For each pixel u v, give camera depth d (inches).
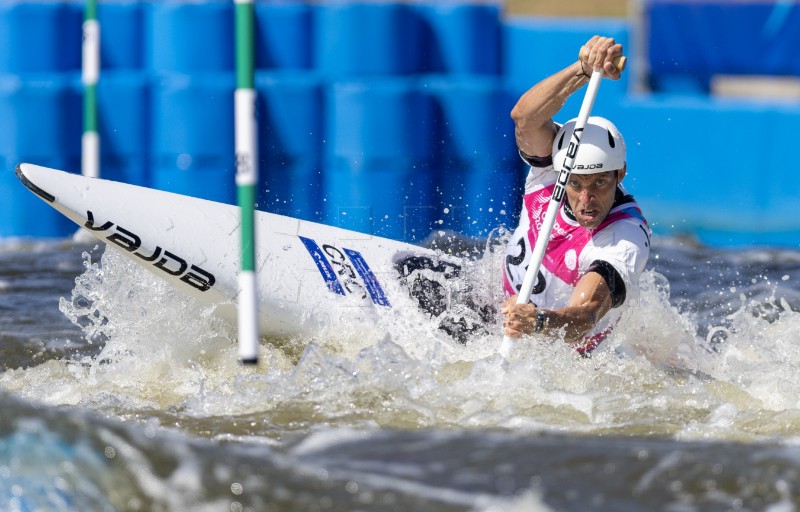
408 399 550.6
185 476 366.0
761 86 2186.3
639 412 536.1
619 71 649.0
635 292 667.4
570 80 661.3
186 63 1462.8
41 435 376.8
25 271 1087.0
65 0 1512.1
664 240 1405.0
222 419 523.8
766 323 759.1
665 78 1681.8
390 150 1421.0
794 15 1648.6
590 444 437.7
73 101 1488.7
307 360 587.8
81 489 350.9
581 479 390.9
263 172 1440.7
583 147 647.8
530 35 1515.7
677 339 722.8
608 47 642.2
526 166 1465.3
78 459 364.8
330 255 740.7
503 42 1530.5
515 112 682.2
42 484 350.9
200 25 1456.7
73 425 387.5
